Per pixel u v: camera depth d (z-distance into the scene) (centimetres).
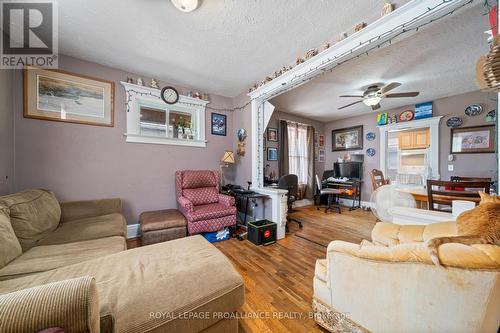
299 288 163
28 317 56
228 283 103
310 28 184
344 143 536
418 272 72
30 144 214
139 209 283
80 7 159
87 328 61
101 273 104
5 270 110
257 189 306
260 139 320
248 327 124
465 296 63
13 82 204
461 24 176
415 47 213
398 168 448
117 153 266
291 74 244
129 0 152
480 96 336
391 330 83
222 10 162
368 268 88
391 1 151
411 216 152
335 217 387
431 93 352
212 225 256
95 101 250
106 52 226
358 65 252
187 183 296
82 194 243
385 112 456
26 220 148
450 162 366
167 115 314
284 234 281
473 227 72
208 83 311
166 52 226
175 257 123
